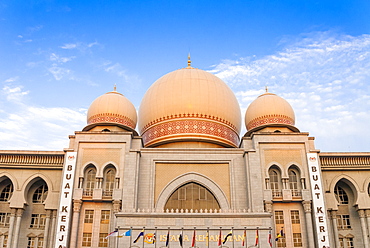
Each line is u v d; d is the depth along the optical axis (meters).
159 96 53.88
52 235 42.66
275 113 50.91
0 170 45.22
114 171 44.00
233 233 36.88
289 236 41.28
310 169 43.56
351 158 45.47
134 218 37.53
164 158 45.12
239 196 43.28
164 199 43.03
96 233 41.00
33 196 45.88
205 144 50.69
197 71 56.59
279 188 43.62
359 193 44.41
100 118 49.94
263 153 44.69
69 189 41.91
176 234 36.84
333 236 43.22
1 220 44.62
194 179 44.22
